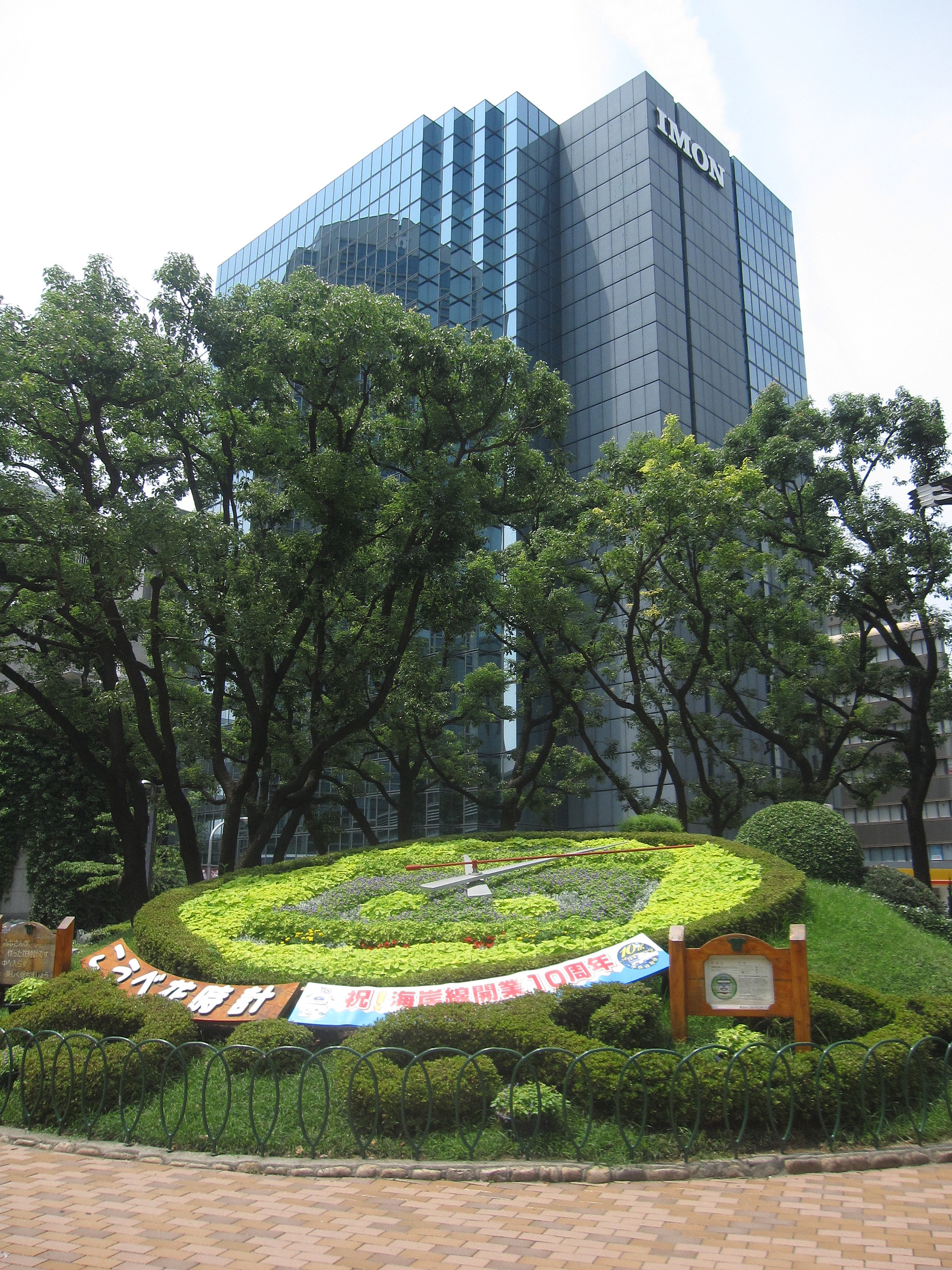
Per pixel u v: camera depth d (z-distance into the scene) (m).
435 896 12.16
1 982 11.24
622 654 25.02
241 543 16.38
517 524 21.33
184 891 13.32
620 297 44.03
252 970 9.68
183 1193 6.10
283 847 19.48
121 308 15.45
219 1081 8.12
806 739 23.70
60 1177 6.47
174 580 16.55
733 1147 6.60
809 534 21.75
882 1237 5.18
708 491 18.16
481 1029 7.62
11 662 18.55
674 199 45.78
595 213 46.28
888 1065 7.20
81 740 17.17
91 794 28.23
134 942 12.95
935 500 14.98
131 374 15.03
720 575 20.38
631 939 9.51
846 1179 6.23
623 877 12.27
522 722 39.00
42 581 15.60
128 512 14.39
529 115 48.16
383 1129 6.96
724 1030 7.94
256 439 17.05
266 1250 5.09
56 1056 7.78
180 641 17.58
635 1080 6.91
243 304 16.86
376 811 41.84
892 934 10.81
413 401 18.73
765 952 7.75
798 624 22.17
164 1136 7.19
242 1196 6.02
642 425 41.50
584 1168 6.29
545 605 19.25
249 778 17.31
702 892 11.27
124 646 16.23
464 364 17.33
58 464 16.11
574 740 38.41
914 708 21.05
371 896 12.41
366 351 15.89
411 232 48.91
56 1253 5.07
